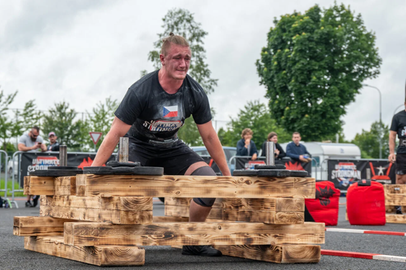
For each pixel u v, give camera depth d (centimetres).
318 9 3388
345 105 3284
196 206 374
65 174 386
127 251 315
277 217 345
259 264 338
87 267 309
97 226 315
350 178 1496
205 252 382
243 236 346
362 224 735
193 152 403
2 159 1158
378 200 735
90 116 2964
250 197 347
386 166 1522
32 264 324
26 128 2905
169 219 454
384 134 5797
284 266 328
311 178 362
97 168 311
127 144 330
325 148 2356
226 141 4022
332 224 725
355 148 2450
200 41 3409
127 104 357
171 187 326
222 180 339
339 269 316
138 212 313
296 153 1246
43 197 421
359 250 427
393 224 766
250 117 4019
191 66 3362
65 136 2997
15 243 467
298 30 3288
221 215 399
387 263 346
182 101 371
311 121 3166
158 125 372
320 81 3141
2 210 1024
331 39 3209
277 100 3381
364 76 3372
